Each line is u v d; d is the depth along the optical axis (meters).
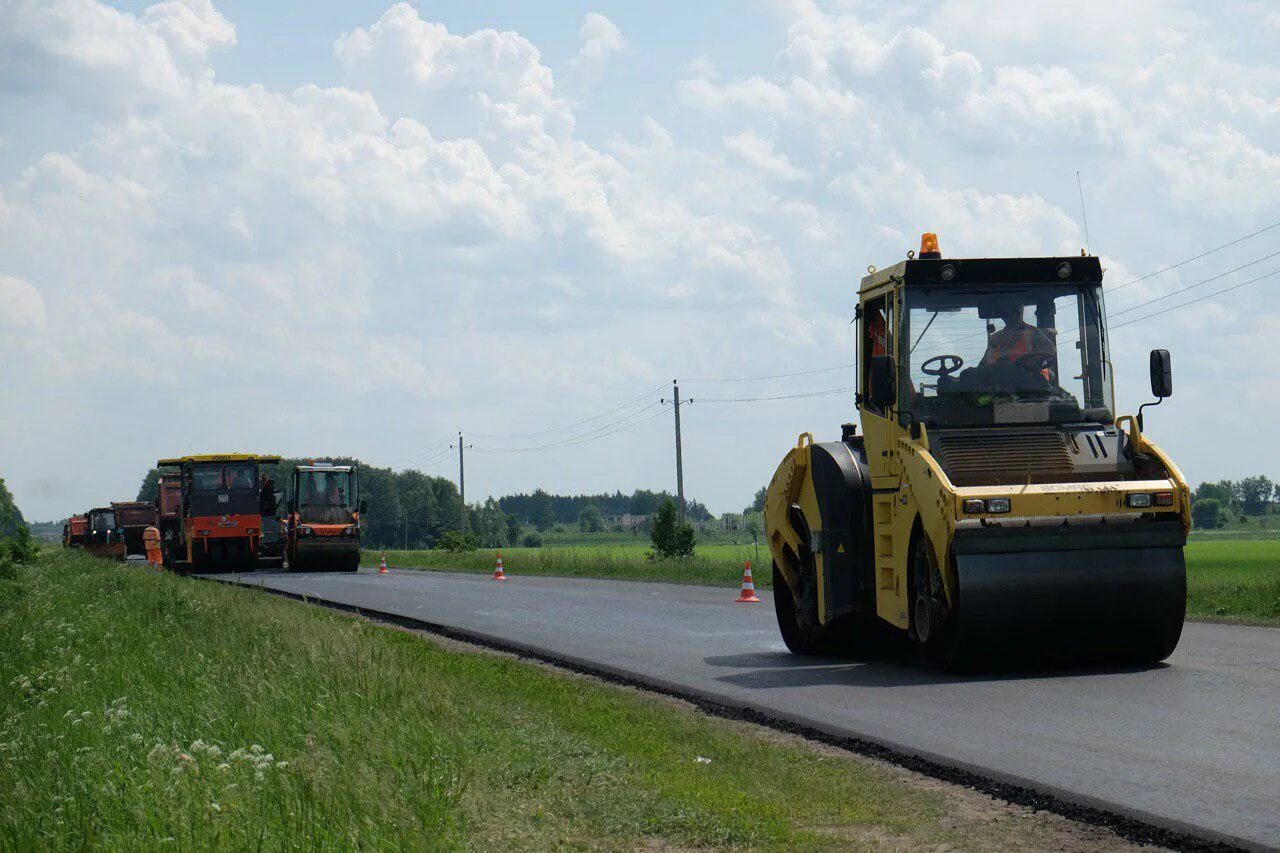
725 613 21.98
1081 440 12.62
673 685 12.55
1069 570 11.82
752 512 93.50
